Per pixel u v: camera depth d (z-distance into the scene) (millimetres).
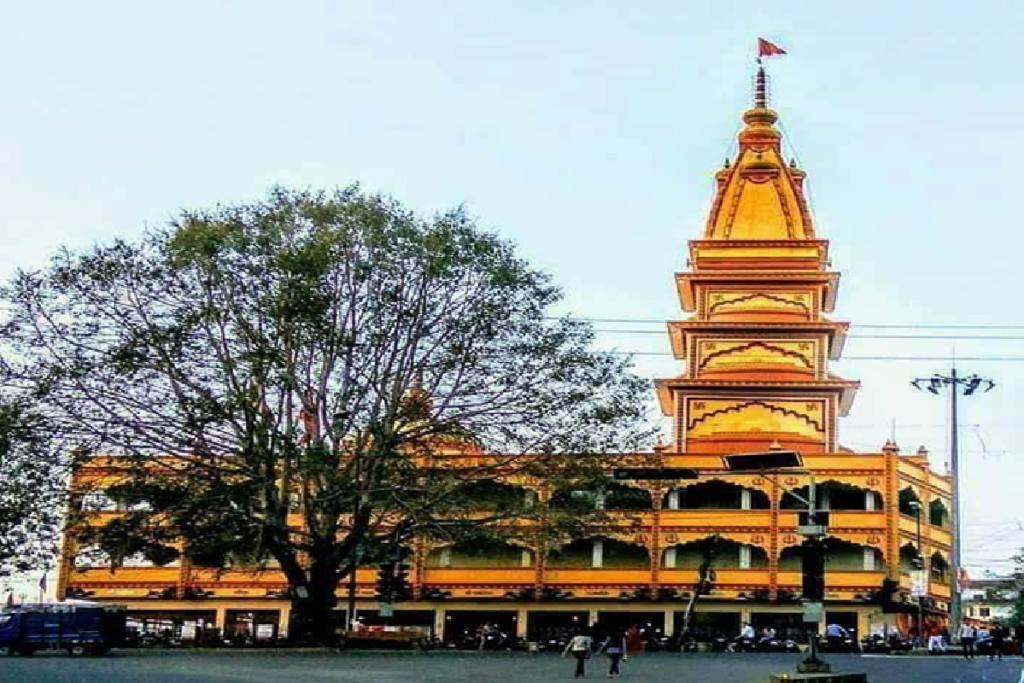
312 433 63781
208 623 95125
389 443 63625
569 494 69375
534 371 66438
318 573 64812
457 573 94938
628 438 68062
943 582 98875
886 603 88500
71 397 61500
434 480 66188
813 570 40000
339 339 62062
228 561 81812
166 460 65625
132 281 62094
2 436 60219
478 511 73188
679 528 92875
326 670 45656
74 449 62125
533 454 68500
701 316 100750
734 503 95188
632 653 69625
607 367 68625
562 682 42531
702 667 52156
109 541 63844
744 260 101125
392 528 73250
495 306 65375
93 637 58344
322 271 61594
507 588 94250
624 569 94062
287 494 63688
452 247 64188
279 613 94688
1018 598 128875
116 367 60594
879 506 92438
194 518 62812
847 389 96688
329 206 63594
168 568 95812
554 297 66750
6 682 37219
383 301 63562
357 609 94125
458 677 43500
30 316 61656
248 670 44781
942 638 76000
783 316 99500
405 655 60156
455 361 64812
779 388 96312
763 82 107938
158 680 38938
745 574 92125
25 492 60781
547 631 93688
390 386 65250
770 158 104938
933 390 75625
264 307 61531
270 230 62625
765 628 88875
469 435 65812
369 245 63625
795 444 94562
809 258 100938
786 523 92062
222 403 60625
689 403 97312
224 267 62250
